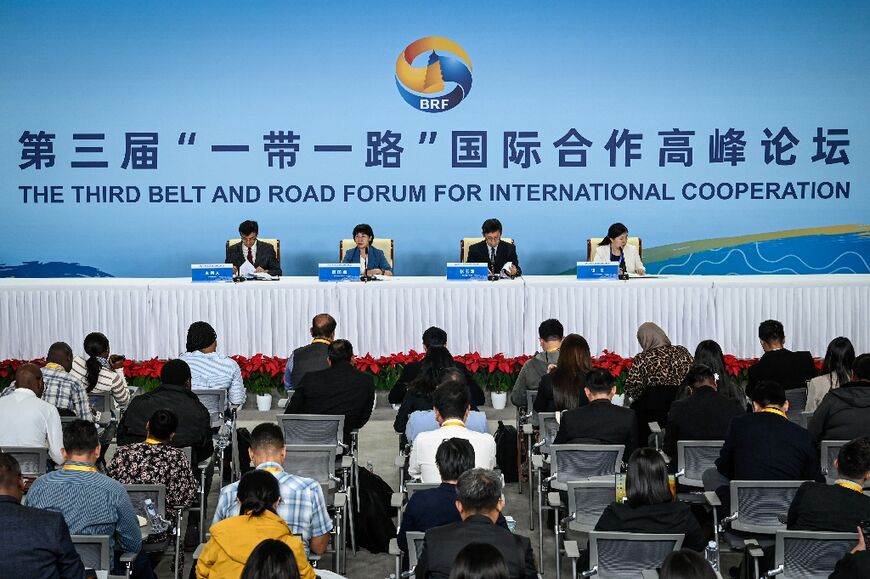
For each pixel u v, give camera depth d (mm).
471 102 12867
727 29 12836
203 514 5902
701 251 12953
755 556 4586
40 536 3545
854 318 9602
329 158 12891
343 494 5328
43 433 5746
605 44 12836
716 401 5832
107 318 9547
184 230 12906
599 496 4973
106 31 12742
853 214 12961
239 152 12883
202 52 12797
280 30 12789
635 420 5621
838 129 12906
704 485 5344
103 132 12820
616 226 9906
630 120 12883
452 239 12945
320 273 9648
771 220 12961
